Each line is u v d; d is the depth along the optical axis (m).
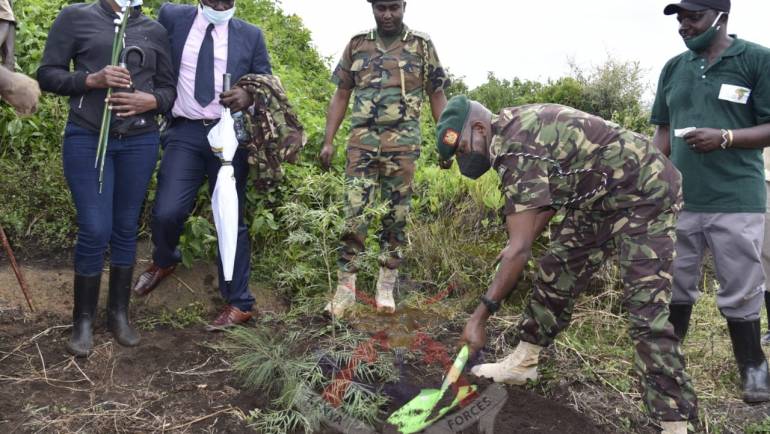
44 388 3.63
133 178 4.05
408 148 4.71
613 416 3.92
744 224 4.04
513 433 3.54
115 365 3.91
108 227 3.96
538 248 5.36
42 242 4.95
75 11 3.86
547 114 3.28
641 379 3.48
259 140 4.25
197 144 4.28
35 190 5.00
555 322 3.94
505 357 4.45
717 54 4.04
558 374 4.27
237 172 4.38
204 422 3.45
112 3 3.94
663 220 3.41
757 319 4.17
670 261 3.40
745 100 3.96
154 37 4.06
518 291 5.26
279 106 4.27
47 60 3.82
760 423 3.93
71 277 4.70
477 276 5.50
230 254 4.16
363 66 4.68
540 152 3.18
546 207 3.22
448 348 4.54
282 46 9.34
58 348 4.02
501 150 3.20
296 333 4.18
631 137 3.40
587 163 3.34
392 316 4.83
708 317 5.22
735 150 4.00
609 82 12.00
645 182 3.38
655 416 3.46
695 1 3.94
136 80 3.97
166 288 4.79
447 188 5.98
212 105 4.24
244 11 9.63
